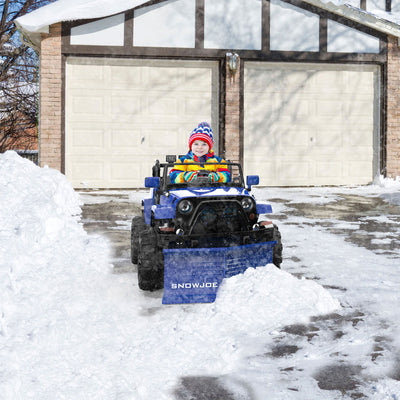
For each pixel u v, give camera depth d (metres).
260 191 12.57
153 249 4.28
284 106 13.70
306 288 4.09
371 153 14.12
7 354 3.00
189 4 12.95
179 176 5.00
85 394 2.64
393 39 13.80
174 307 4.04
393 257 5.79
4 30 22.69
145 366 3.00
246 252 4.38
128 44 12.80
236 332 3.51
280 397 2.62
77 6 12.31
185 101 13.33
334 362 3.03
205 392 2.69
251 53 13.24
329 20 13.51
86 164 13.05
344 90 13.93
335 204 10.32
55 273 4.84
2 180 7.84
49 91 12.61
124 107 13.12
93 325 3.63
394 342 3.31
